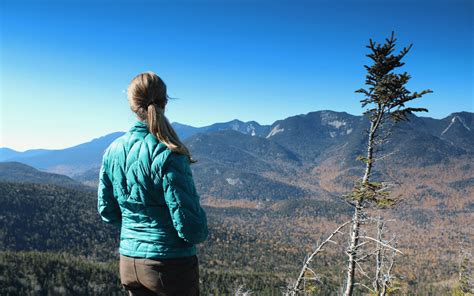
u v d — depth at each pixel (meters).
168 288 3.23
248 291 13.88
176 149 3.18
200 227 3.18
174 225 3.13
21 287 112.00
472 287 25.42
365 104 14.02
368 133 14.22
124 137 3.39
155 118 3.22
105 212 3.54
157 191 3.16
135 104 3.34
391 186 13.35
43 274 120.88
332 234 10.72
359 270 13.95
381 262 14.01
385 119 13.75
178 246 3.23
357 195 13.09
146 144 3.22
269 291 124.06
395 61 12.95
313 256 10.63
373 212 13.26
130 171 3.24
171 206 3.11
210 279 132.62
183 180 3.14
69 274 125.44
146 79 3.32
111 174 3.41
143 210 3.23
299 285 10.52
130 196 3.27
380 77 13.23
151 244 3.20
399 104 13.35
